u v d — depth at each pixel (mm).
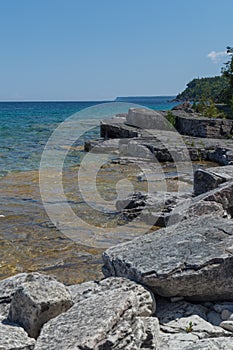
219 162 18109
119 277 4902
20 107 103688
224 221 6301
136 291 4516
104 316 3717
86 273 6680
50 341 3541
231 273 4766
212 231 5820
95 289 4738
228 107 33094
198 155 19000
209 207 7582
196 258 4922
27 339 3756
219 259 4793
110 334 3549
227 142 20719
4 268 6891
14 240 8172
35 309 4031
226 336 4273
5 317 4340
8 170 16234
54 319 3949
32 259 7270
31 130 34344
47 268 6887
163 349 3887
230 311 4645
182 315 4648
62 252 7598
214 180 9406
